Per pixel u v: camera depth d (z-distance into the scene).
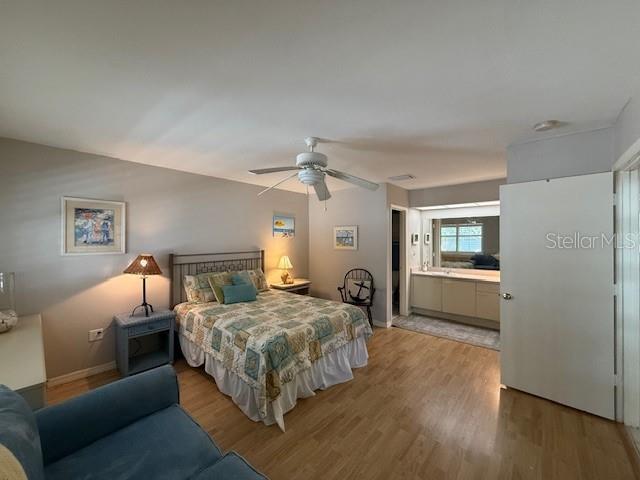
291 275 5.00
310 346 2.46
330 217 5.06
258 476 1.12
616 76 1.51
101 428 1.36
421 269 5.39
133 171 3.14
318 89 1.66
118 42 1.25
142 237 3.22
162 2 1.03
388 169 3.51
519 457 1.79
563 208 2.30
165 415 1.52
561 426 2.08
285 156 2.97
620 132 1.97
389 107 1.88
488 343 3.73
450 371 2.96
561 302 2.32
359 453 1.83
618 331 2.12
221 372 2.51
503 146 2.63
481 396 2.48
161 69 1.46
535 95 1.72
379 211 4.44
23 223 2.49
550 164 2.40
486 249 4.76
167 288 3.42
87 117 2.03
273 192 4.71
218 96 1.74
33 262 2.54
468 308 4.51
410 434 2.00
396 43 1.26
